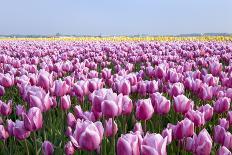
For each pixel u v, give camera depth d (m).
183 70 2.80
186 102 1.33
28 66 2.87
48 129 1.60
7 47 6.70
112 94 1.17
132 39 13.29
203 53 4.80
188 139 1.12
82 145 0.97
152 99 1.38
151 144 0.81
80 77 2.27
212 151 1.28
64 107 1.54
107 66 4.12
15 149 1.41
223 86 2.01
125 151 0.82
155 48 5.75
